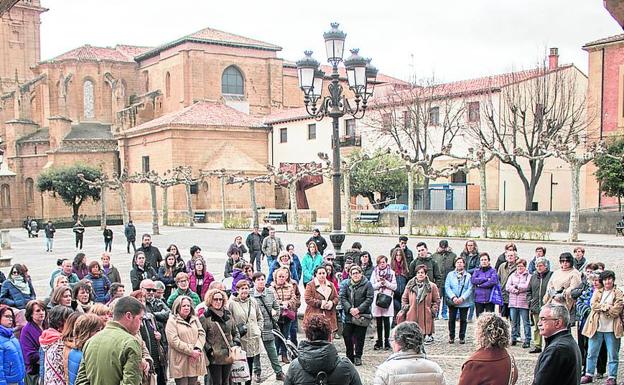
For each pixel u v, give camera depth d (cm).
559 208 5162
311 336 566
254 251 2345
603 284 973
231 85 7269
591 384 980
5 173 6925
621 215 3100
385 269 1241
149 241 1495
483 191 3148
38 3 8675
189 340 848
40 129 7612
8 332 753
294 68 7788
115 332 564
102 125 7569
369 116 5659
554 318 576
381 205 5244
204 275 1348
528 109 4778
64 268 1201
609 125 4288
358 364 1121
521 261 1223
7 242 3806
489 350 551
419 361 544
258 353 993
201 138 6316
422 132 5281
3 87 8350
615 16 521
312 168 4503
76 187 6631
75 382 594
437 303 1230
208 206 6059
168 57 7269
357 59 1569
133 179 5134
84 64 7506
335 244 1483
